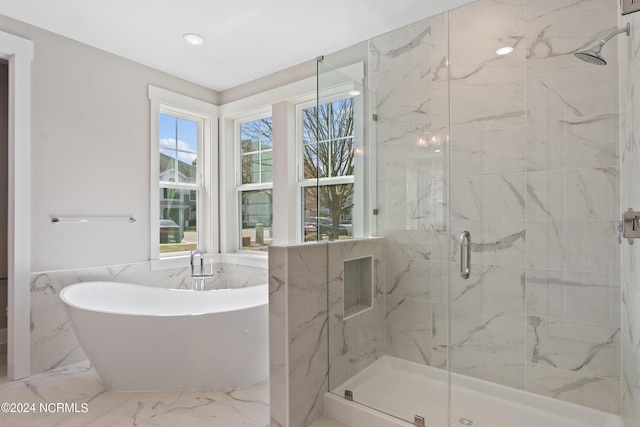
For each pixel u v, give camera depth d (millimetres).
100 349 2158
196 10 2305
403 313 2242
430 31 2242
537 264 1935
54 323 2541
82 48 2746
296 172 3256
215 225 3734
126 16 2373
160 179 3381
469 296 2102
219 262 3709
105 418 1916
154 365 2178
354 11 2322
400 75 2340
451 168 2178
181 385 2234
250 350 2291
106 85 2889
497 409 1931
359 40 2715
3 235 3203
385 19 2420
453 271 2145
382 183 2367
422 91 2271
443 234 2180
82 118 2740
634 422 1503
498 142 2045
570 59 1844
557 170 1882
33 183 2479
